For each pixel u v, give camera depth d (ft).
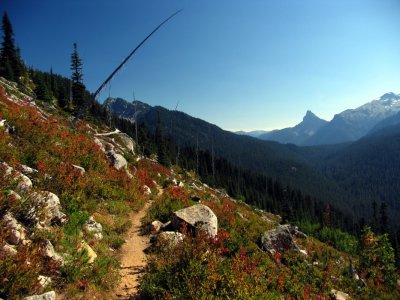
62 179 42.19
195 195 77.87
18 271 21.15
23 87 156.87
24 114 60.03
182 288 27.22
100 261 29.71
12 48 208.33
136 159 96.58
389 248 72.28
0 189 28.48
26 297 20.33
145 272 32.24
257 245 54.08
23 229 27.02
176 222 46.03
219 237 44.47
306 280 47.19
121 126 353.51
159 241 38.78
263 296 29.32
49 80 297.94
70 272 25.52
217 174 408.46
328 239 147.74
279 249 54.70
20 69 215.31
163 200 61.57
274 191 488.02
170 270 30.27
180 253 33.55
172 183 88.84
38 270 22.62
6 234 23.52
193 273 28.48
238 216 75.00
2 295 20.15
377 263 70.69
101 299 25.34
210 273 28.89
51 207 32.91
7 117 52.39
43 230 28.99
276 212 361.30
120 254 36.14
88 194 47.37
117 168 67.51
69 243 29.78
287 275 44.27
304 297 38.75
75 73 201.67
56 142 57.88
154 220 49.14
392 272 68.54
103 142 91.61
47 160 45.88
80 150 61.00
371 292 55.83
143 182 70.03
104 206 47.85
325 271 54.34
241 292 26.84
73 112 164.55
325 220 334.65
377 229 302.66
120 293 27.53
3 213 26.89
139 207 56.18
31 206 29.66
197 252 33.45
